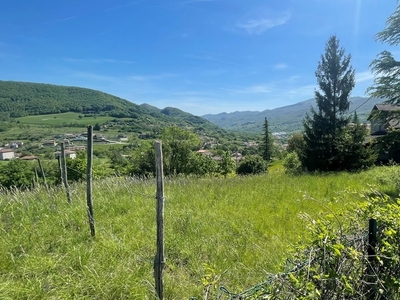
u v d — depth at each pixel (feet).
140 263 12.03
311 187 31.19
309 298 5.63
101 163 116.98
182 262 12.91
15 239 14.08
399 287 6.73
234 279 11.10
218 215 19.58
